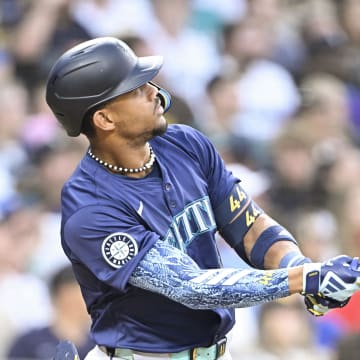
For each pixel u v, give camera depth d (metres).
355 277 13.66
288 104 37.56
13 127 33.12
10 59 36.03
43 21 36.38
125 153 14.91
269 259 15.48
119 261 14.45
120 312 15.17
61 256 29.52
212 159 15.67
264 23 39.84
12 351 26.27
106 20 37.50
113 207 14.64
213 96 36.00
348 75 38.97
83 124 14.89
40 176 31.28
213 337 15.28
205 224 15.18
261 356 26.66
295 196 33.03
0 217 29.48
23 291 28.59
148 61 14.89
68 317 26.09
